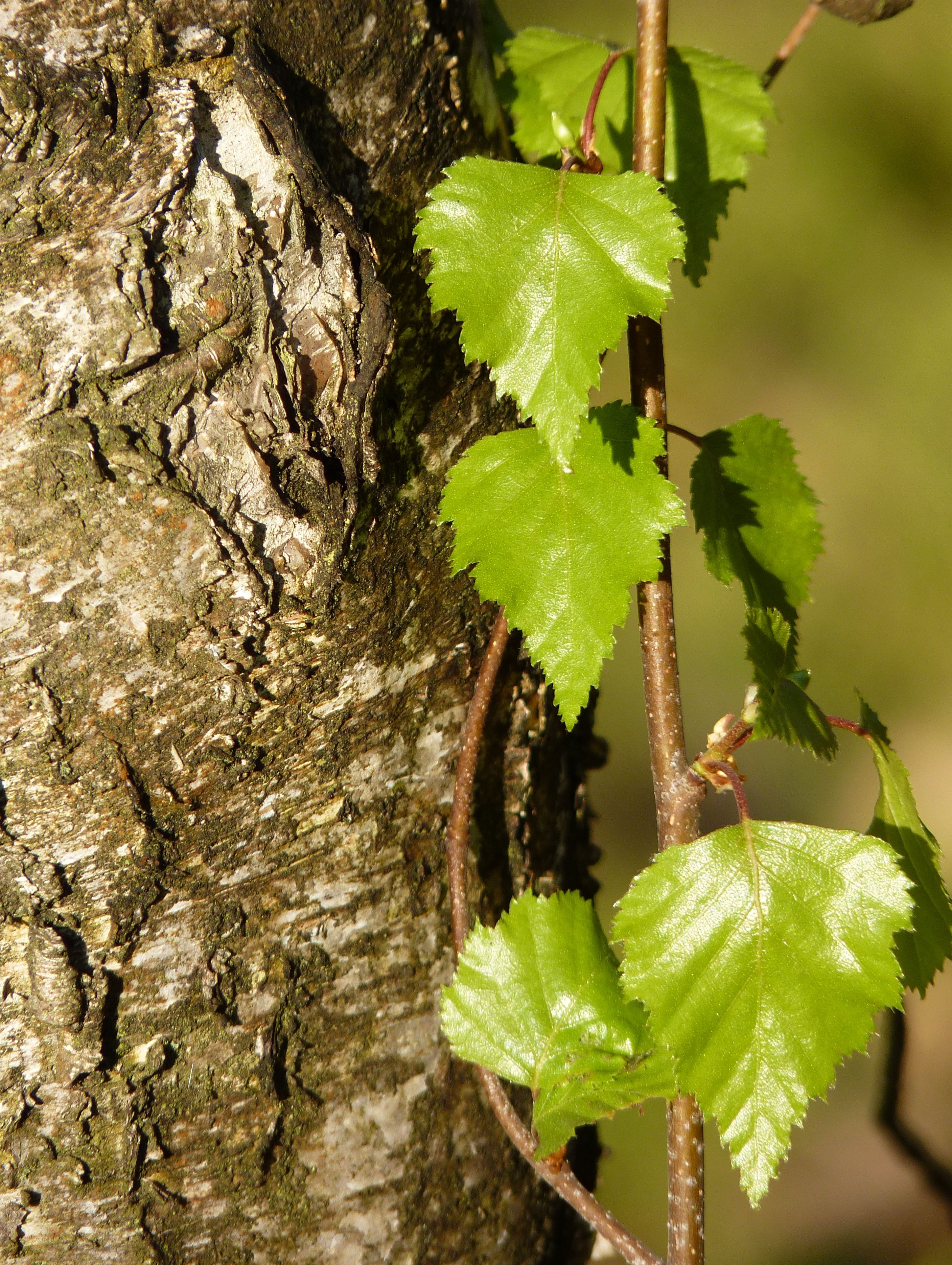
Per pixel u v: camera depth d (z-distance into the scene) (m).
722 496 0.84
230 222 0.80
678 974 0.81
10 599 0.80
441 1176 0.85
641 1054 0.83
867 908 0.81
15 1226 0.82
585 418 0.81
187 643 0.81
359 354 0.81
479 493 0.81
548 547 0.81
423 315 0.82
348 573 0.82
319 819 0.83
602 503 0.81
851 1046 0.80
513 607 0.81
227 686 0.81
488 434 0.83
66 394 0.80
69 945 0.82
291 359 0.80
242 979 0.83
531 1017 0.83
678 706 0.82
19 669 0.80
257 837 0.83
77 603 0.80
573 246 0.80
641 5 0.82
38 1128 0.82
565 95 0.86
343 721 0.83
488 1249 0.86
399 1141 0.84
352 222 0.80
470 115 0.83
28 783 0.81
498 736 0.85
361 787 0.83
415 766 0.84
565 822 0.88
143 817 0.82
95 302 0.79
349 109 0.81
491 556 0.81
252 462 0.80
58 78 0.79
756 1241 1.63
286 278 0.80
